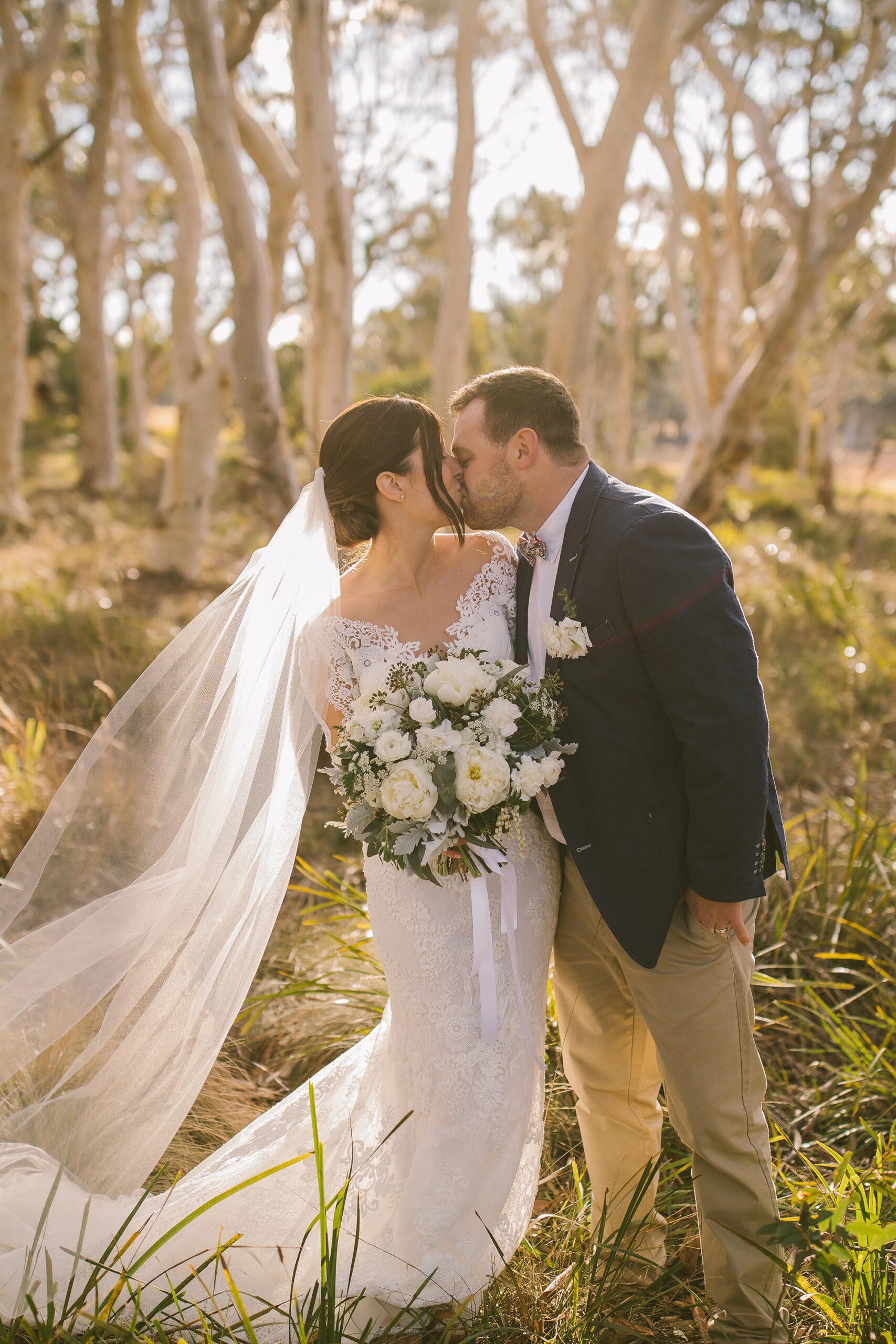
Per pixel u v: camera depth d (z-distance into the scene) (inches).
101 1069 84.2
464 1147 77.8
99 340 674.2
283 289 380.5
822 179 462.0
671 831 74.7
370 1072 89.7
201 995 84.4
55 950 82.8
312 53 257.8
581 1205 89.5
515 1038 79.2
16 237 455.2
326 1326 69.7
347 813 79.0
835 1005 123.3
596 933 81.4
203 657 84.6
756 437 387.9
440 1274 77.3
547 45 370.9
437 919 78.7
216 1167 87.7
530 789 71.3
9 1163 82.9
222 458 832.3
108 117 587.5
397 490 80.7
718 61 472.4
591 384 685.9
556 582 77.7
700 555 71.1
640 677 73.6
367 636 81.8
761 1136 76.0
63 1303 74.4
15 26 435.2
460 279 378.3
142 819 84.4
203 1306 78.0
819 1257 67.3
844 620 304.0
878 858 142.6
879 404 1492.4
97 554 390.0
